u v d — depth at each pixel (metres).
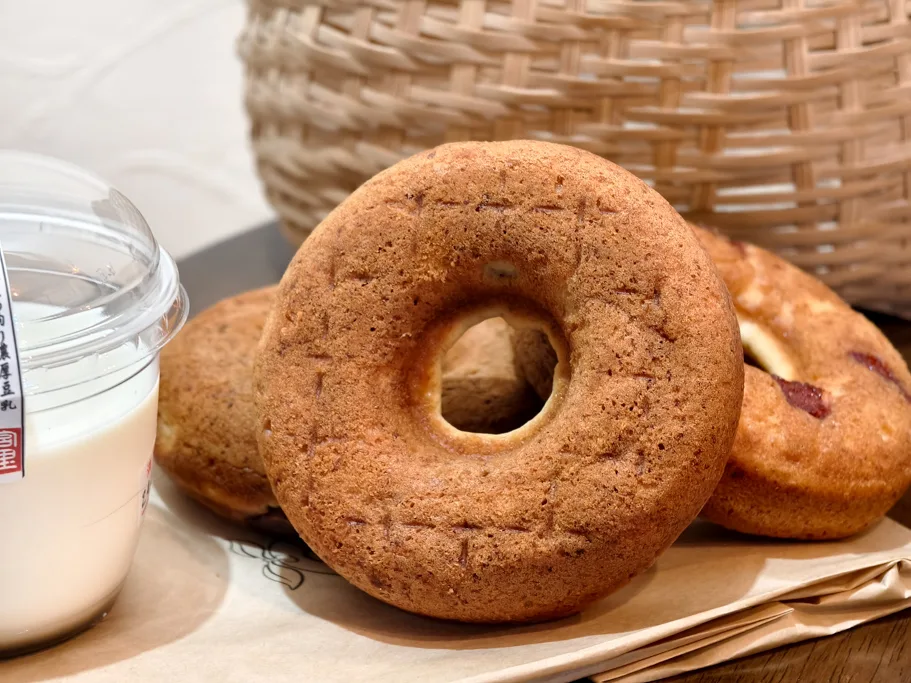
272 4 0.30
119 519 0.21
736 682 0.20
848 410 0.23
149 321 0.20
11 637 0.20
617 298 0.20
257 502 0.24
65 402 0.19
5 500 0.19
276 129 0.31
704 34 0.27
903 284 0.30
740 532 0.23
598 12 0.26
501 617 0.21
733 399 0.20
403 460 0.21
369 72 0.28
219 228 0.51
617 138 0.27
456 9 0.27
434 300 0.22
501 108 0.27
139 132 0.48
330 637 0.21
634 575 0.21
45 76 0.46
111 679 0.20
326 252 0.22
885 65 0.27
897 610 0.22
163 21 0.46
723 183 0.28
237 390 0.24
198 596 0.22
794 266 0.27
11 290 0.20
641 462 0.20
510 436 0.21
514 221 0.21
